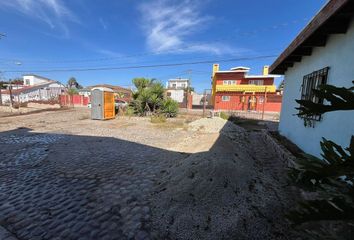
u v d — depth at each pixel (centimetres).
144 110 1453
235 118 1436
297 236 218
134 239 224
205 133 848
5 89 3884
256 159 501
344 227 146
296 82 572
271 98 2403
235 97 2527
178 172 358
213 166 330
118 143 675
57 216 266
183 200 278
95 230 238
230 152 442
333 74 362
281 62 575
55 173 409
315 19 311
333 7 255
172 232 232
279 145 543
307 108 126
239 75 2681
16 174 405
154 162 474
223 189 291
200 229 232
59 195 320
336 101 118
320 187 137
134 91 1496
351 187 126
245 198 282
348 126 301
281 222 242
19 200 306
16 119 1284
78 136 786
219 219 244
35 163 470
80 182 367
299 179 143
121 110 1508
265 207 267
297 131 540
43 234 233
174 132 899
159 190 322
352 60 304
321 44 397
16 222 255
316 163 128
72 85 5591
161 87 1491
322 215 117
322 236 150
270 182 344
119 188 341
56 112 1759
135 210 276
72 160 491
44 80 4891
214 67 2962
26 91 3719
